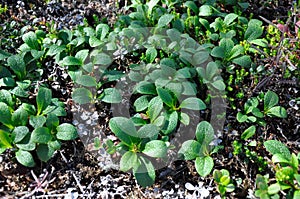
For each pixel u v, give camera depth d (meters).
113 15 0.54
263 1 0.56
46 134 0.45
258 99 0.49
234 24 0.53
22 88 0.48
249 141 0.47
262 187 0.43
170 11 0.54
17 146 0.45
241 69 0.51
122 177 0.45
